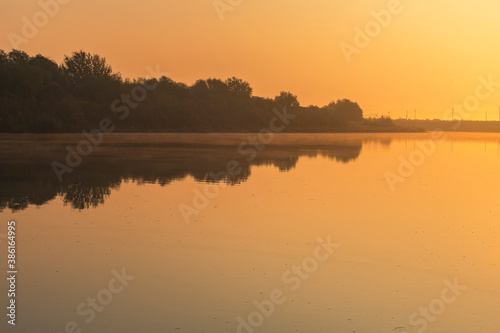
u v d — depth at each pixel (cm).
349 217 1506
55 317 756
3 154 3269
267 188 2066
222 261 1045
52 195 1781
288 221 1435
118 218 1432
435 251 1141
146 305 807
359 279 945
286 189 2048
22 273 946
